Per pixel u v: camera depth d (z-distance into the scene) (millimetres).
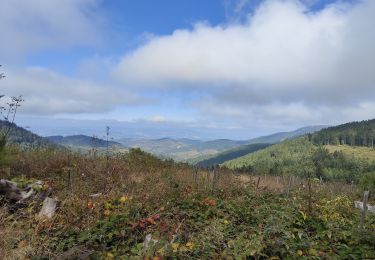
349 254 6367
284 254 6254
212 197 9539
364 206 7867
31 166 11594
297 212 8641
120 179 11844
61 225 6844
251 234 6883
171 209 8156
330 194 14141
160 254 5723
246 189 11336
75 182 10586
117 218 7227
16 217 7238
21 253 5598
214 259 5957
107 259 5840
